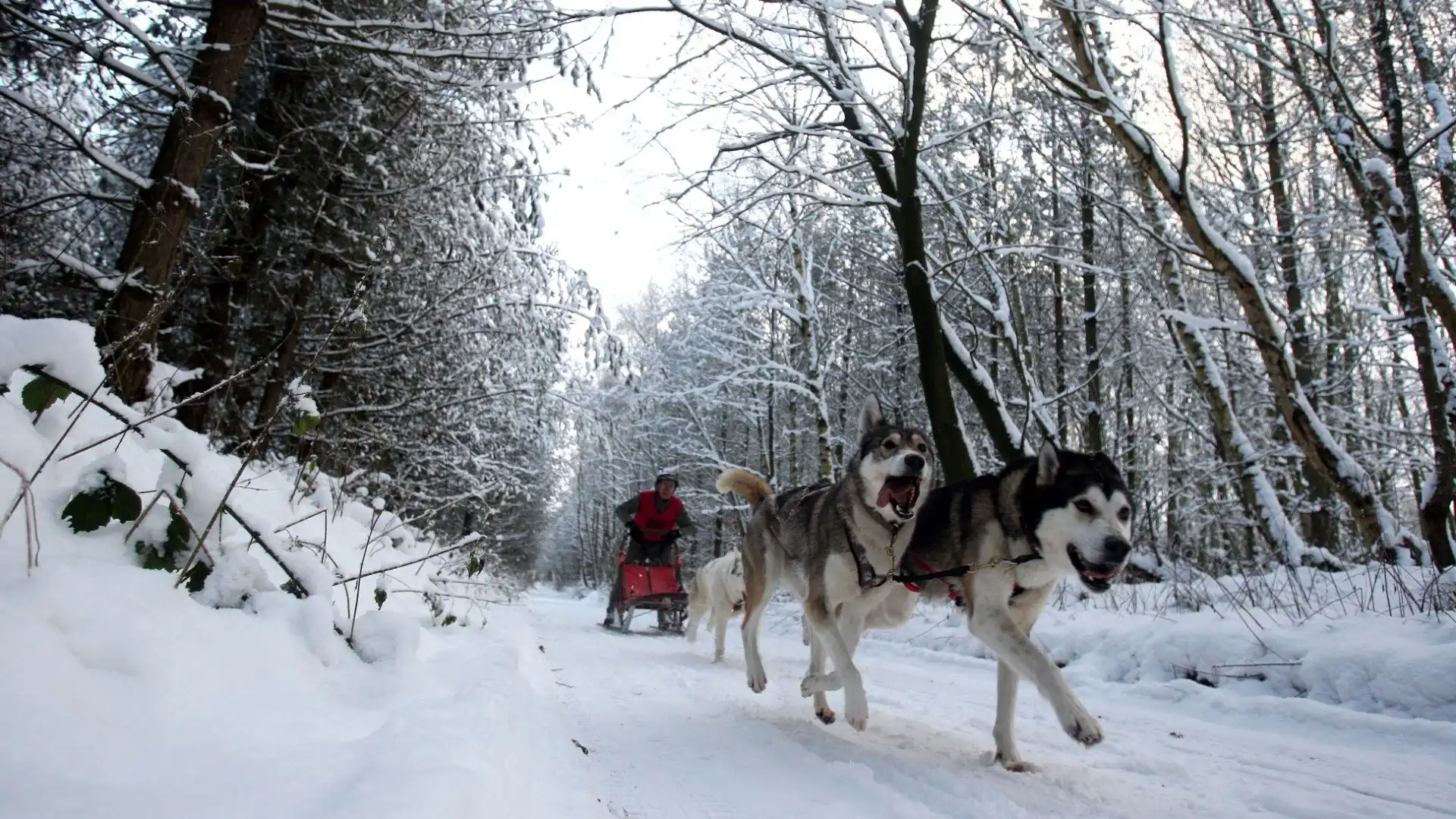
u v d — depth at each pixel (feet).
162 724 6.51
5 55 21.25
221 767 6.15
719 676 22.04
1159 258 43.88
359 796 5.82
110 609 7.34
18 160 21.80
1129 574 39.45
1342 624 19.15
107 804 4.95
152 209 17.07
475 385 36.19
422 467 36.24
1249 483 38.60
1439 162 31.09
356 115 28.17
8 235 17.42
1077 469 12.99
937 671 23.21
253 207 28.86
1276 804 10.86
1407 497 61.82
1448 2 33.99
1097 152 43.60
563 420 40.27
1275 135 36.42
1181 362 46.09
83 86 22.48
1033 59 32.71
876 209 49.06
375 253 29.76
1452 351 36.06
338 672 10.08
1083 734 10.80
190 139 18.38
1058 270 54.75
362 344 29.89
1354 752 13.74
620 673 22.38
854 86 33.42
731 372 57.62
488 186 33.50
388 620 11.70
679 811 10.11
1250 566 33.53
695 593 31.42
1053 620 26.16
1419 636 17.48
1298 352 44.60
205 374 25.09
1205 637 19.94
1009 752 12.52
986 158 46.37
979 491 14.26
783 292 52.95
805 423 70.79
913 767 12.18
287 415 20.71
